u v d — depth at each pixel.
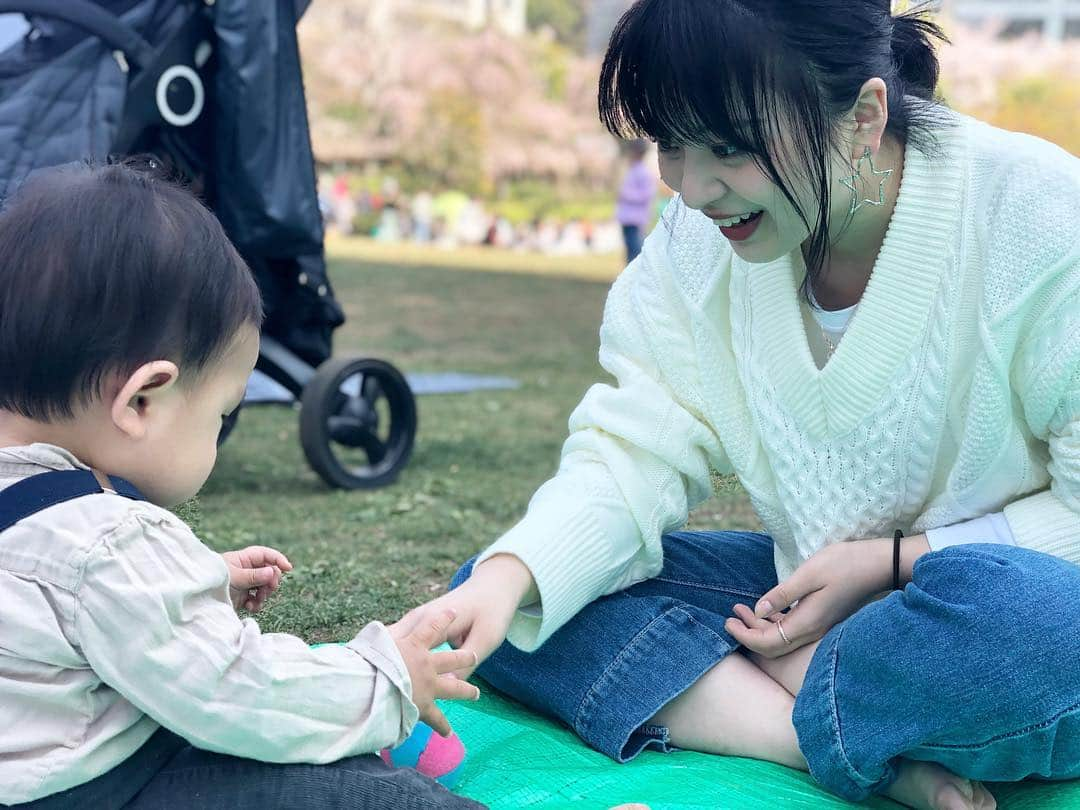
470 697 1.25
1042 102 13.27
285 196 2.83
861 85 1.24
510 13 17.81
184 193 1.18
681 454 1.53
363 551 2.50
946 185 1.36
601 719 1.45
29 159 2.53
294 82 2.83
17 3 2.53
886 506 1.46
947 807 1.25
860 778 1.27
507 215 15.85
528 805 1.30
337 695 1.12
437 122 15.81
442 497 3.08
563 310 8.32
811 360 1.45
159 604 1.03
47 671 1.03
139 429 1.10
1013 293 1.32
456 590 1.40
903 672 1.22
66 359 1.07
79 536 1.04
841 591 1.41
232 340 1.15
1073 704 1.17
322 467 3.12
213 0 2.75
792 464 1.49
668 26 1.20
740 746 1.43
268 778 1.10
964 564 1.22
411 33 16.34
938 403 1.40
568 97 16.78
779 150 1.23
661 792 1.31
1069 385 1.32
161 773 1.11
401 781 1.13
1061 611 1.17
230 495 3.04
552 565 1.44
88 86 2.62
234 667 1.06
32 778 1.01
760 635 1.44
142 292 1.08
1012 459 1.40
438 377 5.23
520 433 4.00
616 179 16.72
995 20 14.78
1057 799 1.28
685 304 1.53
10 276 1.08
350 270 10.62
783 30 1.19
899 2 1.47
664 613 1.49
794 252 1.45
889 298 1.38
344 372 3.13
